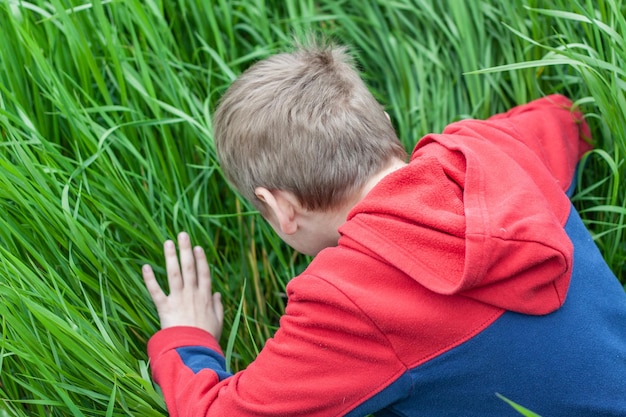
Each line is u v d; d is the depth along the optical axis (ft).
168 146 4.17
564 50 3.82
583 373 2.97
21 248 3.70
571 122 4.17
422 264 2.79
